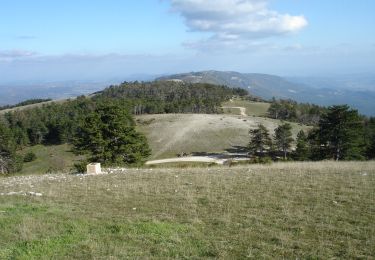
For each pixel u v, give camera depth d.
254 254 10.59
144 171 26.34
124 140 52.75
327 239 11.54
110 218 14.21
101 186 20.50
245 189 18.14
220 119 130.50
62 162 106.31
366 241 11.19
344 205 14.93
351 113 65.75
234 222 13.32
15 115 164.62
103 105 53.88
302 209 14.58
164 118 134.38
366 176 20.62
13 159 90.50
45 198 18.12
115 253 10.86
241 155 96.19
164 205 15.88
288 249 10.88
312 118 151.75
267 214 14.09
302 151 73.31
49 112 166.50
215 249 10.96
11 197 18.69
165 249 11.08
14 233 12.63
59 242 11.77
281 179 20.25
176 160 91.62
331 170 23.22
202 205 15.69
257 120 132.38
